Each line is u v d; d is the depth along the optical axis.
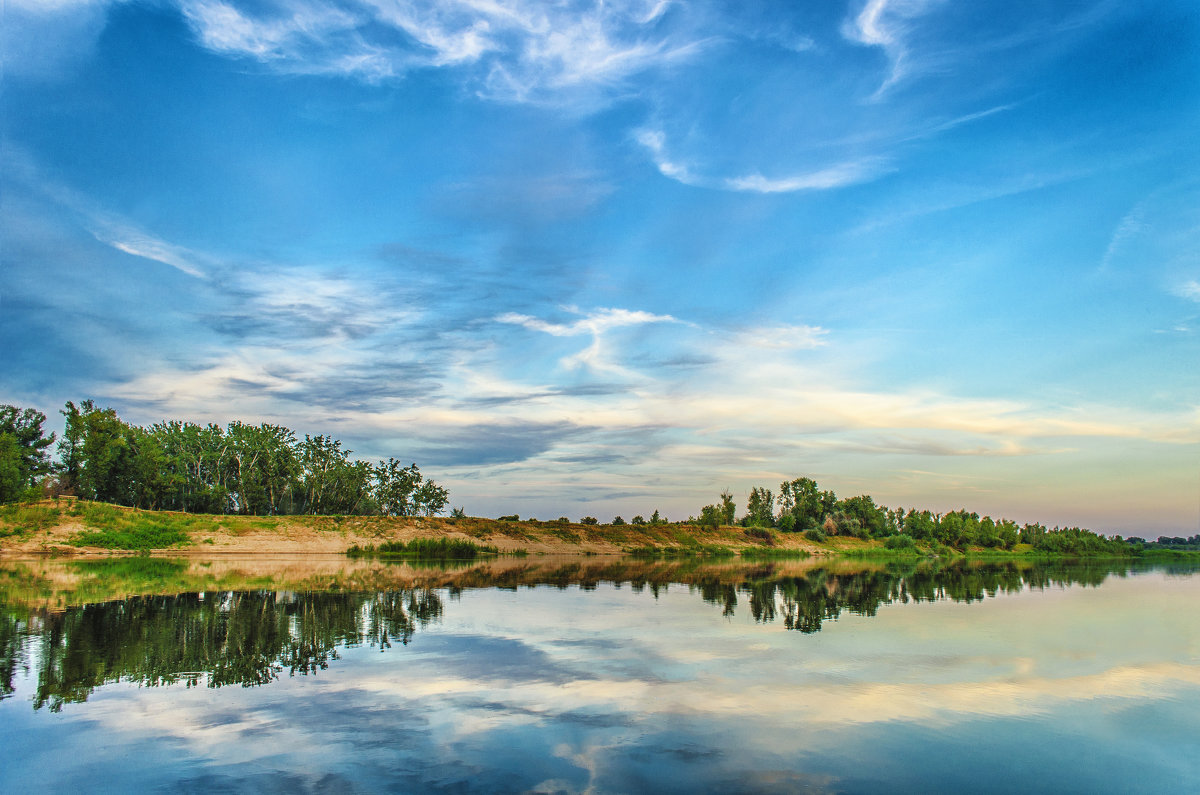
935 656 20.50
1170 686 17.03
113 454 81.19
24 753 11.30
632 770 10.69
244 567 53.56
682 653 20.31
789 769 10.84
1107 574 74.00
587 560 81.75
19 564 52.66
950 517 161.88
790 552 123.25
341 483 114.56
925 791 10.11
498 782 10.13
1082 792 10.23
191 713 13.63
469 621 26.45
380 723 13.01
